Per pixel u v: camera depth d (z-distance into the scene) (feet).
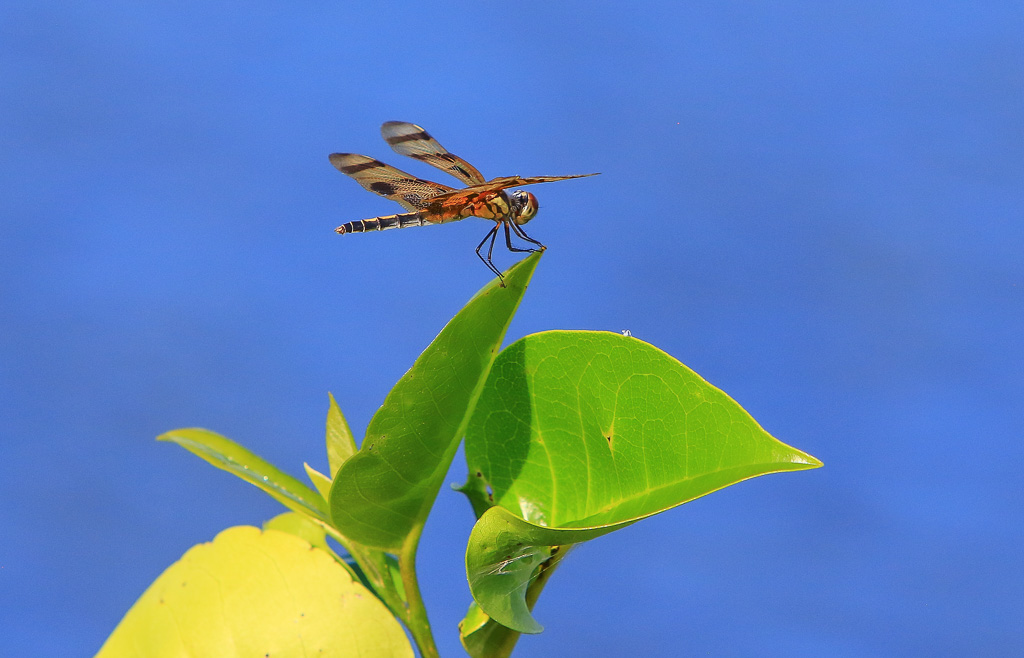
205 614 6.63
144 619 6.64
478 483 7.09
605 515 7.06
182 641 6.55
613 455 7.07
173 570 6.81
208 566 6.81
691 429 7.06
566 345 7.07
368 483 7.05
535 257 7.00
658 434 7.06
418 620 7.07
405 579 7.07
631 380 7.07
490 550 6.91
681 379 7.06
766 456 6.85
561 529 6.63
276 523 7.10
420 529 7.06
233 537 6.95
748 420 7.00
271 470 7.07
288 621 6.63
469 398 7.05
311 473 7.09
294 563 6.85
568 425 7.08
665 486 7.06
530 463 7.09
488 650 7.06
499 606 7.05
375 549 7.07
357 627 6.65
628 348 7.07
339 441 7.09
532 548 7.03
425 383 7.04
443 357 7.00
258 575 6.78
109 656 6.51
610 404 7.07
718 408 7.05
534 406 7.08
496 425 7.09
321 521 7.07
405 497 7.06
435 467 7.06
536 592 7.08
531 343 7.08
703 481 7.02
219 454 7.07
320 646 6.58
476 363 7.05
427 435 7.05
